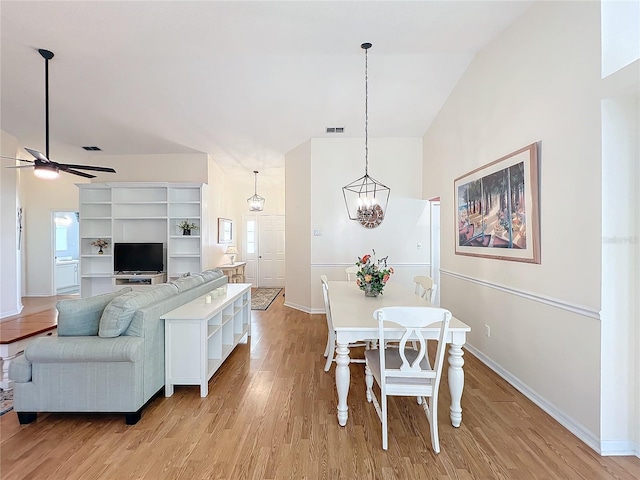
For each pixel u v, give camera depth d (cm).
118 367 234
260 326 498
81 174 377
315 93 448
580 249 220
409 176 578
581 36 218
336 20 299
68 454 201
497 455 201
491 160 335
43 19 295
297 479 181
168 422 237
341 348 229
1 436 220
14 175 538
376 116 507
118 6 277
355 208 577
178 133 552
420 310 204
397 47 350
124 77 404
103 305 265
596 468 189
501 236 312
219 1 272
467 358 361
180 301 316
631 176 203
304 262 595
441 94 448
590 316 210
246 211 899
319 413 249
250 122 520
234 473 185
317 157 576
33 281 736
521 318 283
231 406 260
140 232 646
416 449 207
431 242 581
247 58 374
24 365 234
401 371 211
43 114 483
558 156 240
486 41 337
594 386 208
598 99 204
